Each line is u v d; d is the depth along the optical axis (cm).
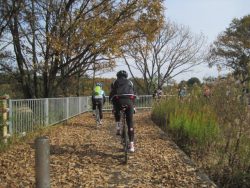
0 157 990
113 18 2155
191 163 909
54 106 1789
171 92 2081
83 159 948
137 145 1176
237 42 6203
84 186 714
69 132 1544
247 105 937
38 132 1439
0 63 2347
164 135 1421
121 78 980
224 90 1155
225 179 804
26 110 1366
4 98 1160
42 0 2084
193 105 1428
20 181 748
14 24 2183
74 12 2091
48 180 505
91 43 2106
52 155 1001
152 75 5297
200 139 1055
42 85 2470
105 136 1410
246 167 789
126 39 2264
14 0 1997
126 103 951
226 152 875
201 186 715
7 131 1188
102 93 1756
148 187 708
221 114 1084
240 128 861
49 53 2178
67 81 3114
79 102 2680
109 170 838
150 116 2400
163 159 955
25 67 2327
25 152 1058
